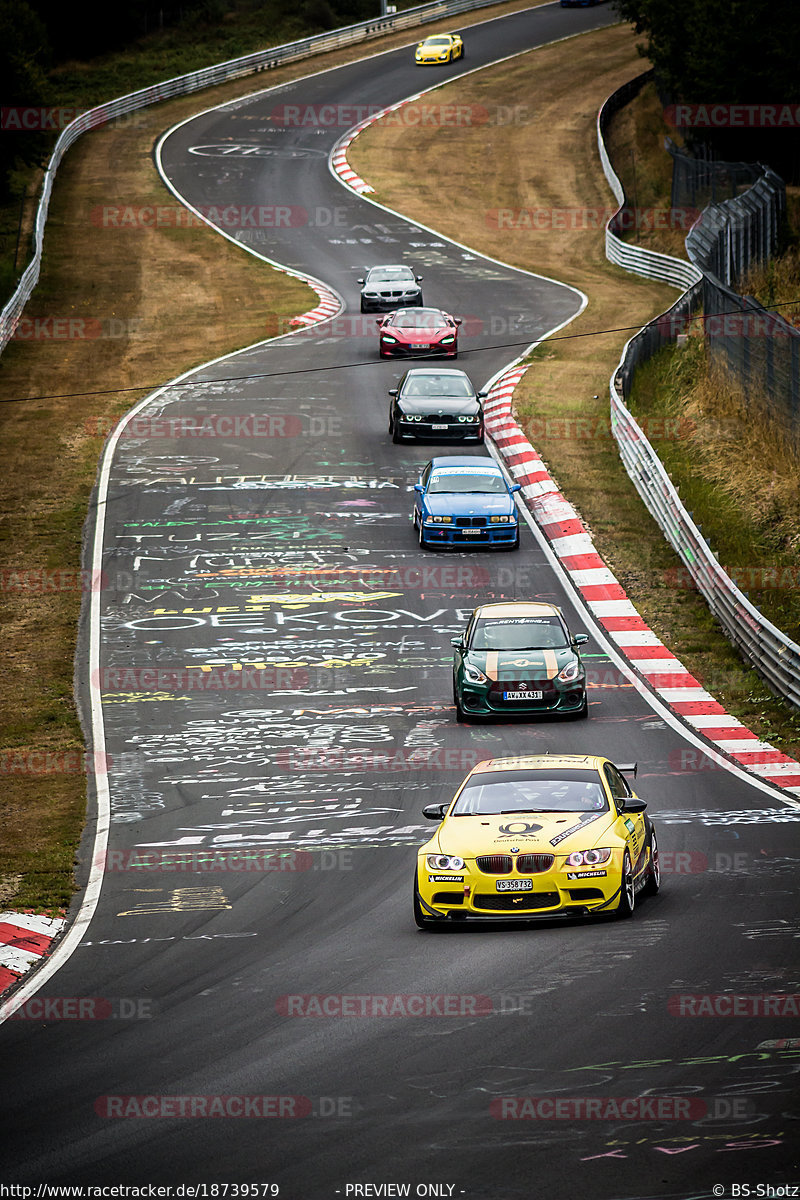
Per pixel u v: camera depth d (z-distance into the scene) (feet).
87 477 428.56
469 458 386.11
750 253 588.09
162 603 333.62
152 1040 122.93
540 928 151.33
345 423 471.21
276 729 259.60
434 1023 118.52
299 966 144.05
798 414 389.80
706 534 362.12
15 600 339.16
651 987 123.34
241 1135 97.66
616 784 172.14
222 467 432.66
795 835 186.91
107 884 189.78
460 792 169.78
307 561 355.97
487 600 328.49
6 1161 96.53
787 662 268.21
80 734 263.70
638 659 293.84
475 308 622.13
